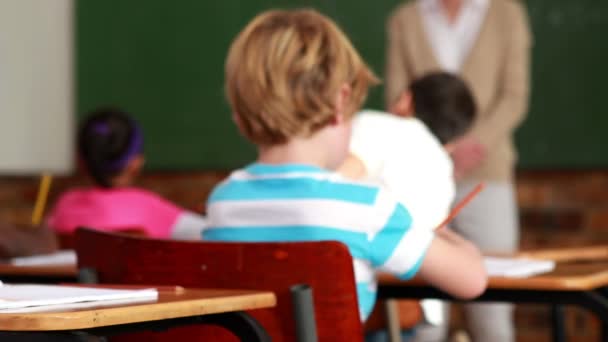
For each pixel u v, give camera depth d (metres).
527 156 6.54
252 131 2.38
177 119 7.50
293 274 2.01
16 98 7.68
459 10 5.57
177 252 2.12
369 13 6.90
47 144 7.73
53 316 1.42
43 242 3.24
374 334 3.40
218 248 2.07
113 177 4.49
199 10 7.43
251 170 2.39
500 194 5.50
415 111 3.82
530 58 6.51
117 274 2.22
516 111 5.50
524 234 6.61
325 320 1.99
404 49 5.68
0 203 7.72
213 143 7.39
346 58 2.38
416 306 3.36
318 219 2.25
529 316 6.59
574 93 6.40
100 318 1.47
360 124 3.28
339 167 3.07
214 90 7.38
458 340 6.05
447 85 3.83
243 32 2.41
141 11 7.60
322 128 2.37
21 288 1.83
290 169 2.32
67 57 7.77
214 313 1.76
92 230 2.26
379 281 2.62
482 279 2.34
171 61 7.52
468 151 5.32
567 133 6.43
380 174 3.21
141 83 7.60
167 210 4.30
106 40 7.68
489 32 5.54
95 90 7.71
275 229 2.29
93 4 7.71
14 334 1.46
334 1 7.01
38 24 7.76
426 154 3.28
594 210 6.43
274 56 2.32
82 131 4.53
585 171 6.45
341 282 1.97
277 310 2.02
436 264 2.28
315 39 2.35
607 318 2.34
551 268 2.68
